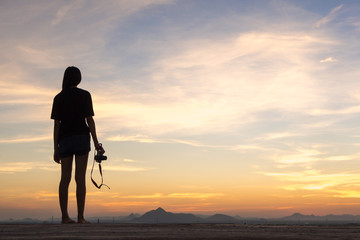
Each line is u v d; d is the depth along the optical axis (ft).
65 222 18.29
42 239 7.49
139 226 12.45
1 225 12.51
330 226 14.40
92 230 10.30
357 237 8.71
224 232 9.84
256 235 8.76
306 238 8.16
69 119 18.79
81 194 18.63
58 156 19.22
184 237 8.05
